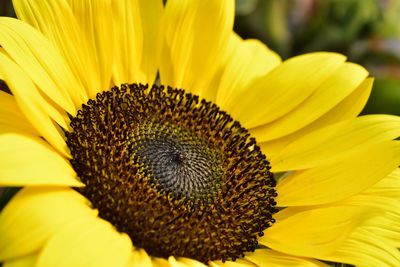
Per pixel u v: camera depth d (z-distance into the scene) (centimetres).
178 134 42
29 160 33
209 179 40
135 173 38
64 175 35
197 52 43
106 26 40
